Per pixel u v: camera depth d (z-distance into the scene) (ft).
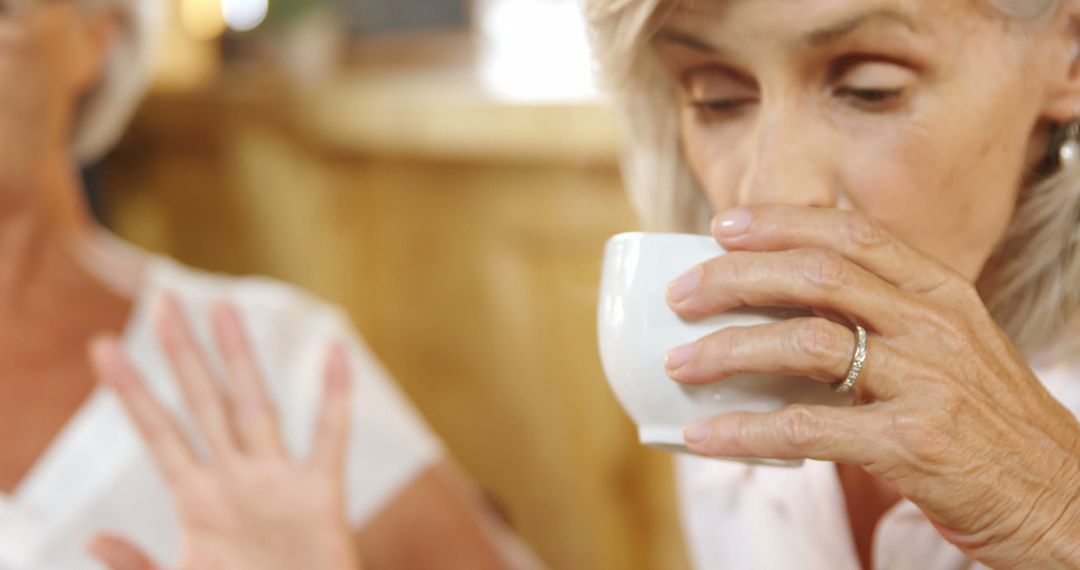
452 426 7.66
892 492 3.64
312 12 8.40
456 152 7.04
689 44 2.74
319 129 7.66
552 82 7.14
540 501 7.33
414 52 8.52
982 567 3.26
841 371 2.40
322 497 3.62
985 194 2.78
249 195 8.20
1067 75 2.83
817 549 3.75
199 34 8.73
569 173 6.69
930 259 2.46
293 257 8.14
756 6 2.57
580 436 7.07
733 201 2.88
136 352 4.89
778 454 2.44
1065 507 2.49
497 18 8.23
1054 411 2.53
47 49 4.59
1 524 4.58
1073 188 2.99
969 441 2.40
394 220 7.63
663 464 6.71
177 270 5.29
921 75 2.62
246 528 3.58
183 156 8.43
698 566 4.35
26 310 4.80
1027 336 3.20
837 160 2.67
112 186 8.67
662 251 2.55
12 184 4.60
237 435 3.70
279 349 5.14
